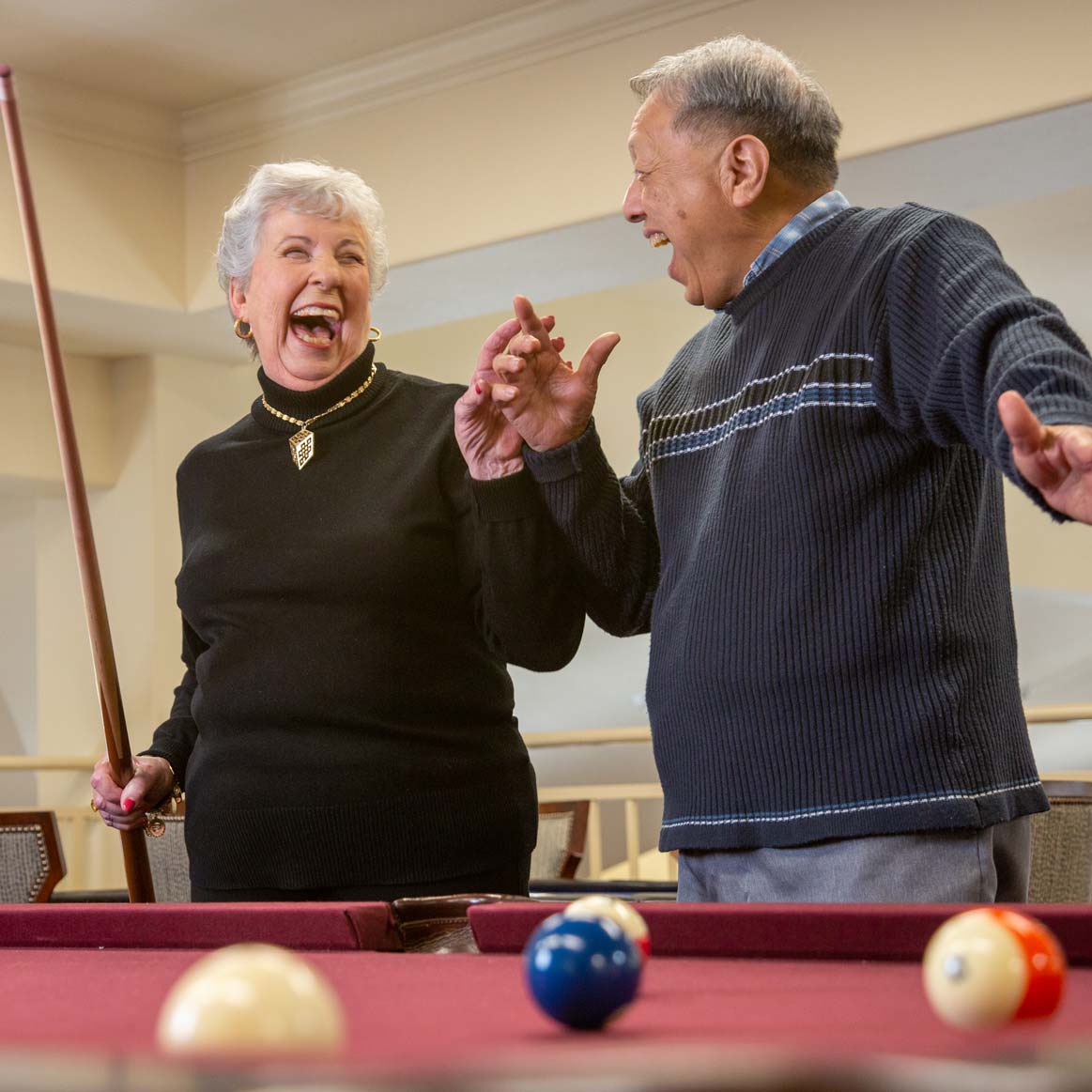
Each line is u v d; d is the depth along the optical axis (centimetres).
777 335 176
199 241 484
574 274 465
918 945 114
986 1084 48
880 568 162
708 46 190
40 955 138
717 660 171
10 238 446
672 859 537
